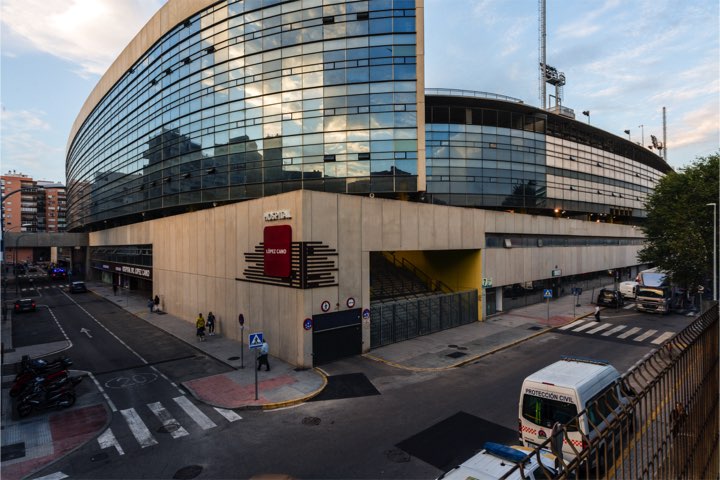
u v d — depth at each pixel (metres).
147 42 45.50
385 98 31.27
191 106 38.38
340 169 31.50
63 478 10.02
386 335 22.38
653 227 35.47
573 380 9.62
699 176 31.83
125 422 13.14
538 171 46.12
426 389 15.56
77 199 78.44
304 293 18.39
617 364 18.56
